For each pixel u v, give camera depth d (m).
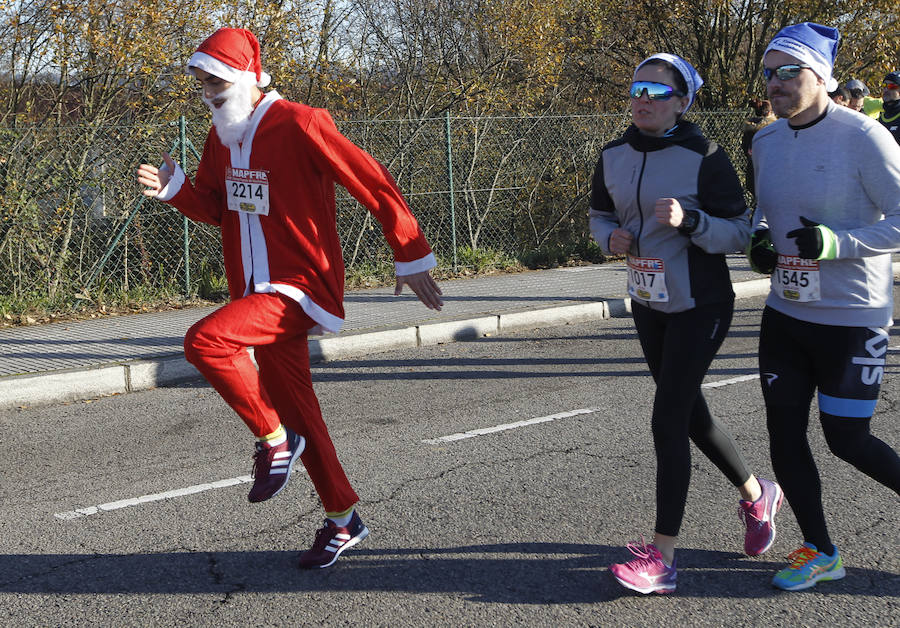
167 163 3.72
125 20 11.60
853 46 16.14
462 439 5.70
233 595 3.64
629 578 3.49
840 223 3.39
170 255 10.62
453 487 4.84
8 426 6.24
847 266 3.41
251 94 3.54
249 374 3.54
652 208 3.50
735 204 3.49
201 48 3.49
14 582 3.80
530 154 13.30
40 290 9.98
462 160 12.66
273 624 3.40
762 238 3.55
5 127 10.09
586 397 6.68
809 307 3.48
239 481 5.02
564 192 13.70
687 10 16.58
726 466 3.78
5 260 9.93
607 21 17.95
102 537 4.27
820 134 3.40
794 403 3.57
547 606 3.49
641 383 7.07
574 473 5.02
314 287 3.61
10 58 11.86
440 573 3.80
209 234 10.98
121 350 7.73
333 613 3.47
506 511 4.48
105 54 11.85
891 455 3.55
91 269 10.23
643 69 3.46
